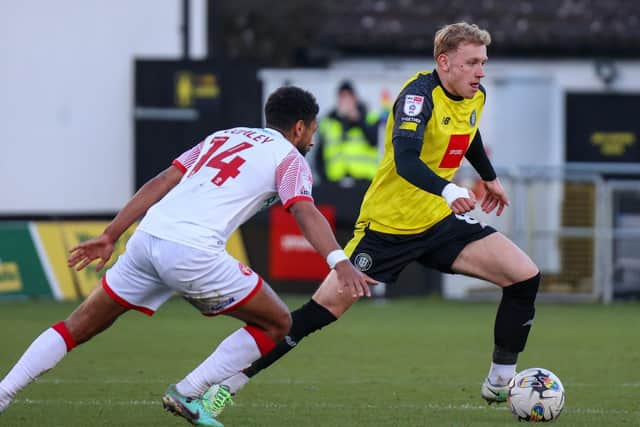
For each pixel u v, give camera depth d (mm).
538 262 61938
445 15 86062
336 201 60250
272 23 120062
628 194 62031
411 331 47781
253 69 66562
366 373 35125
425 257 27703
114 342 43438
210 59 66312
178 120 66562
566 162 72312
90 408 27984
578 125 72250
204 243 22172
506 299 26984
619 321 53000
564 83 84312
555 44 83375
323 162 65688
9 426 25422
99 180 71812
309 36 119875
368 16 86062
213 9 100375
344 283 21859
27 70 71125
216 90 66375
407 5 87125
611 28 83812
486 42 26297
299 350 41156
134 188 66812
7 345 41469
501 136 67500
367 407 28453
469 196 23312
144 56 72125
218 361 23109
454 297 62969
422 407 28484
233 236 59812
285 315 23188
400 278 62781
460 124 26891
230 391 25766
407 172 24453
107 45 71688
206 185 22656
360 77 65750
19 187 71250
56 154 71500
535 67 84500
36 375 22719
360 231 27828
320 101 65875
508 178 61625
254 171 22703
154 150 66562
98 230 60469
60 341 22766
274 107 23953
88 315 22891
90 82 71625
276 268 60031
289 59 119625
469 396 30438
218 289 22422
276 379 33688
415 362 37906
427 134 26547
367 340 44438
